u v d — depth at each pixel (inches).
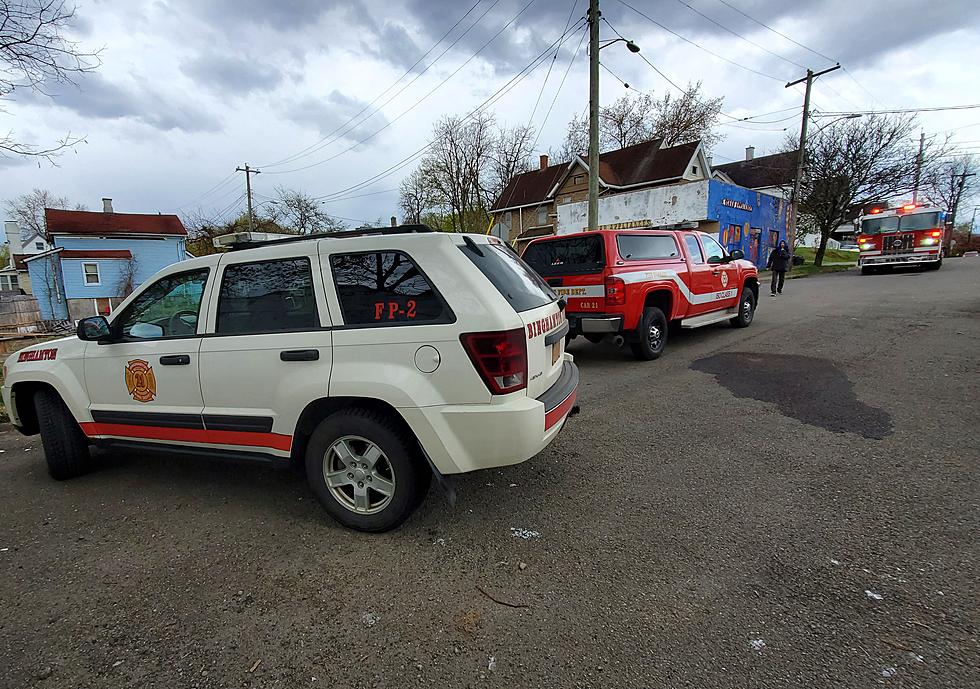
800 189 1064.8
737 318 375.6
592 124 545.3
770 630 83.1
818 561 100.7
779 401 202.4
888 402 192.9
